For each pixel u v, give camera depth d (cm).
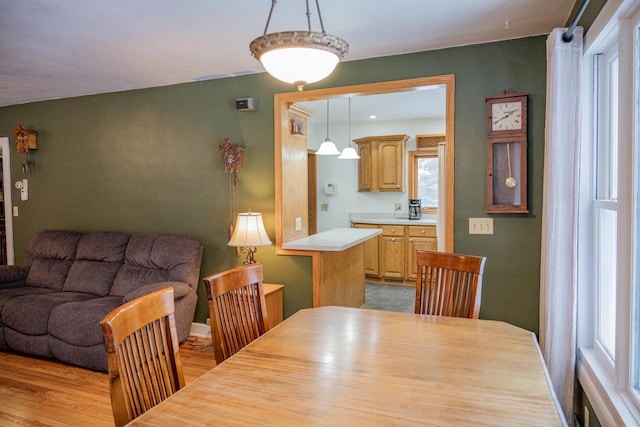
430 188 682
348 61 335
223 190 389
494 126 291
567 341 233
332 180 729
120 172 433
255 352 160
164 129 411
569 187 231
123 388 123
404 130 680
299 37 152
